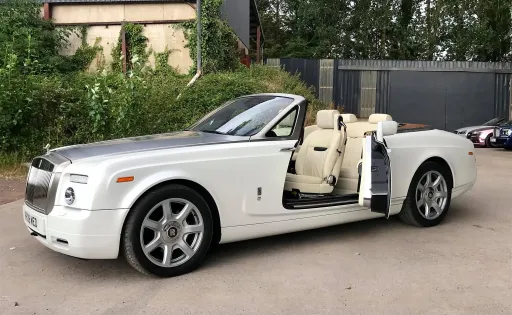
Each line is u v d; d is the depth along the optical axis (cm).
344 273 429
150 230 415
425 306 360
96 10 1736
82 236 385
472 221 616
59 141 1032
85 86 1123
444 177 595
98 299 375
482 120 2561
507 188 856
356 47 3491
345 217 524
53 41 1648
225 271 435
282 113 493
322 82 2561
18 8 1616
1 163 957
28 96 1006
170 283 407
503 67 2533
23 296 382
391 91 2564
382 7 3409
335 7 3509
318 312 350
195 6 1720
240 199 451
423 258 469
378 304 364
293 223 487
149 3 1731
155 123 1092
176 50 1741
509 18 2888
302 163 555
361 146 571
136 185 399
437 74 2548
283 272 432
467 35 3100
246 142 465
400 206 562
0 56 1373
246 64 2327
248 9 2452
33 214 427
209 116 564
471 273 428
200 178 427
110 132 1023
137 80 1055
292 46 3712
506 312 350
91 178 389
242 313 349
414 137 576
